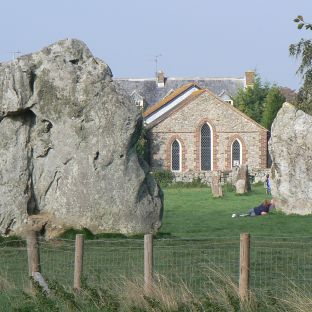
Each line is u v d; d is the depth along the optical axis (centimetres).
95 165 4844
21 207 4853
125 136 4853
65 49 4953
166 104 16875
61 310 2781
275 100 17262
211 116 15938
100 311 2742
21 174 4897
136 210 4844
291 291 2830
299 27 3108
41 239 4559
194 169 15875
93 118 4869
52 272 3419
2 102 4912
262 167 15900
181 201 8744
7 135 4931
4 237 4697
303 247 3872
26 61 4941
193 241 4175
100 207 4828
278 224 5725
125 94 4941
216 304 2673
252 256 3675
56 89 4897
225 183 12225
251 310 2683
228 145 15950
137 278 3002
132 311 2697
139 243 4138
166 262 3562
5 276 3269
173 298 2780
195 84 17038
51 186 4906
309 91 8925
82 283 2923
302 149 6694
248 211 6912
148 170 4981
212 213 6938
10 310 2820
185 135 15875
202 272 3291
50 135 4916
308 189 6656
